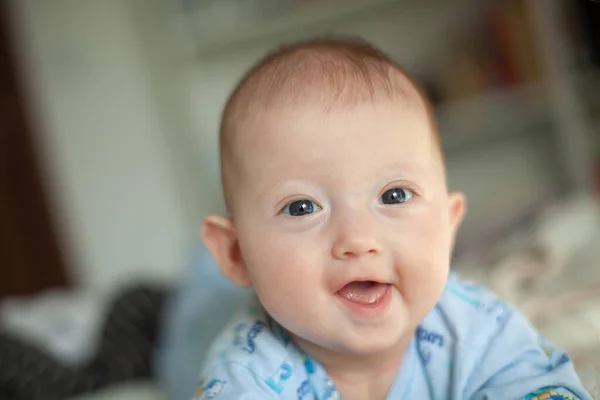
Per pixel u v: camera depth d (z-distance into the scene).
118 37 2.48
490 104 2.15
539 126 2.35
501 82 2.15
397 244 0.56
